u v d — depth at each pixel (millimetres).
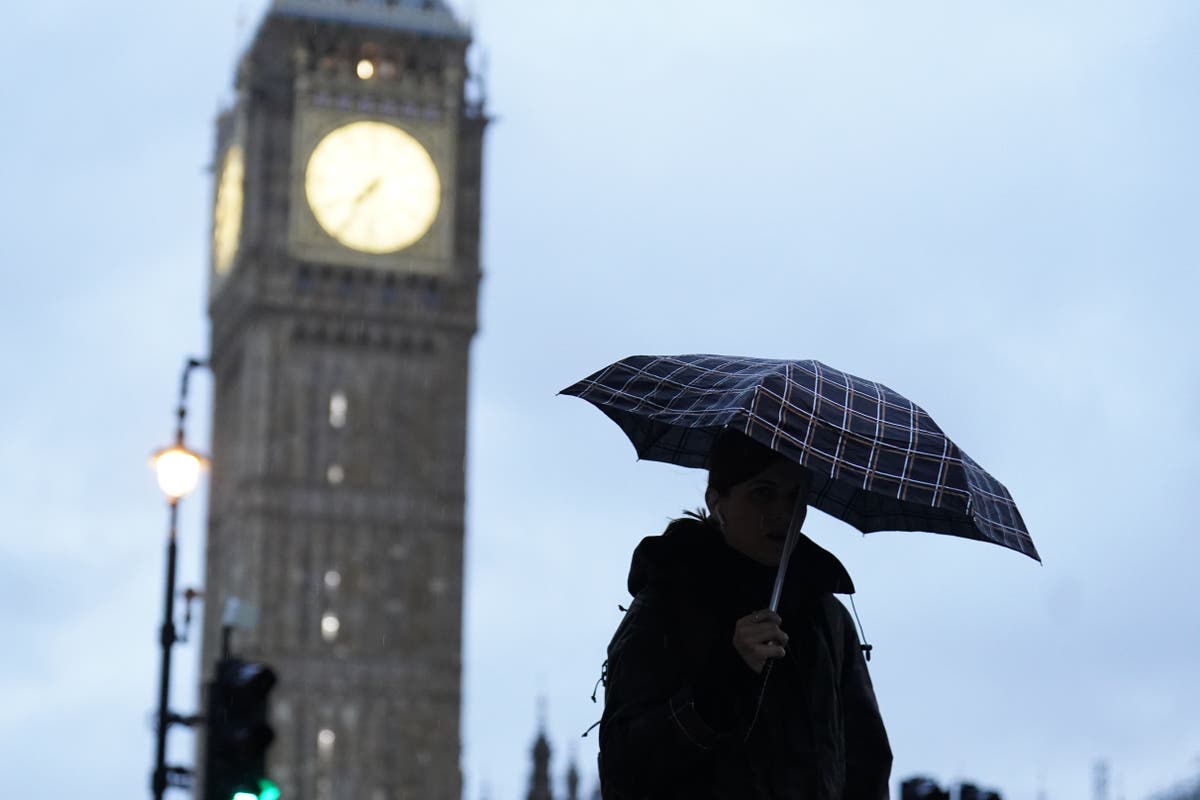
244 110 124750
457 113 126000
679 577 6816
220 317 131750
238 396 126875
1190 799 44031
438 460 124062
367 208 124188
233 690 22734
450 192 125125
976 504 7047
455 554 123438
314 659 120500
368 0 125688
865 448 6828
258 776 22500
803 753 6727
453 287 125125
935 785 30859
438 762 120875
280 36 124875
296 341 123438
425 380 124875
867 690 7141
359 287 124125
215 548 129500
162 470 27188
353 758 119812
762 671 6727
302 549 121688
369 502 122812
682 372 7148
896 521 7773
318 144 124062
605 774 6727
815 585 6977
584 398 7168
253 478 121812
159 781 26125
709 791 6695
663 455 7867
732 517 7012
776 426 6742
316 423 123062
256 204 123812
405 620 122188
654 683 6684
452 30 126125
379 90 124875
